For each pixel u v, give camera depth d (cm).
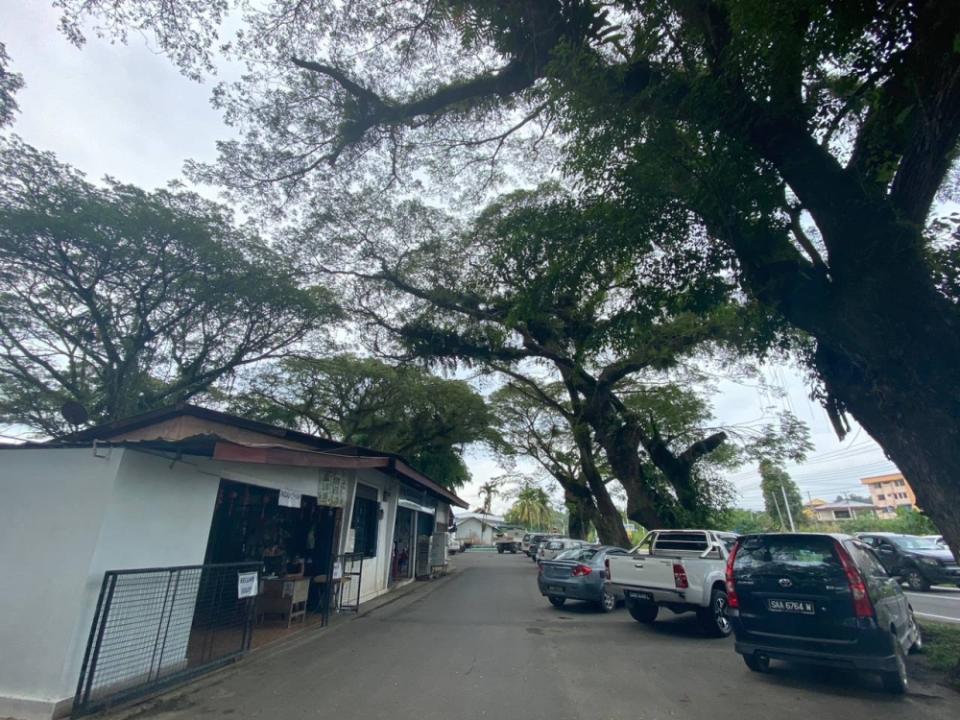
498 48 851
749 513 5031
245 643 706
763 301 719
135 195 1227
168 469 615
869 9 511
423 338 1797
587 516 3108
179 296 1377
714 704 515
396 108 1148
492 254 1134
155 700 518
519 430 3133
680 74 656
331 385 2467
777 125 623
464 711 492
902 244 570
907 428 578
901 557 1563
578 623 1006
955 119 523
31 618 496
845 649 548
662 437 2027
